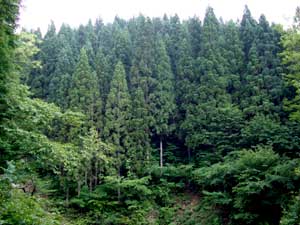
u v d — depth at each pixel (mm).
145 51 29203
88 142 22484
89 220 20609
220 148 23938
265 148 20281
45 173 22219
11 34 8719
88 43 33000
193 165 24250
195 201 22500
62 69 29688
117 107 26109
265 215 17703
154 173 23922
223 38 31016
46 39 33125
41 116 11062
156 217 21531
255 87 26984
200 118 26266
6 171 4691
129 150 24719
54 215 5508
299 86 15891
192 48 31781
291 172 16719
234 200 18484
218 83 27609
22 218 4453
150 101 27297
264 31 30594
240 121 24922
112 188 22219
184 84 28484
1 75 8961
